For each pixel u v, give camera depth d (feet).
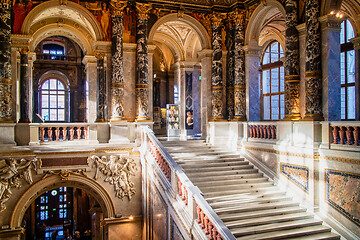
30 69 57.77
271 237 32.24
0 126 42.47
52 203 81.00
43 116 86.38
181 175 34.50
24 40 46.34
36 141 45.55
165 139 57.88
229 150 50.98
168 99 83.46
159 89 82.64
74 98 86.89
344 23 51.39
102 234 52.65
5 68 43.09
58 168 45.14
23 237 45.70
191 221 31.24
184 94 67.41
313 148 36.52
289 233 33.01
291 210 37.11
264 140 45.60
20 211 43.47
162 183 39.63
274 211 36.68
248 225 34.09
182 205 33.94
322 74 38.27
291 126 40.42
